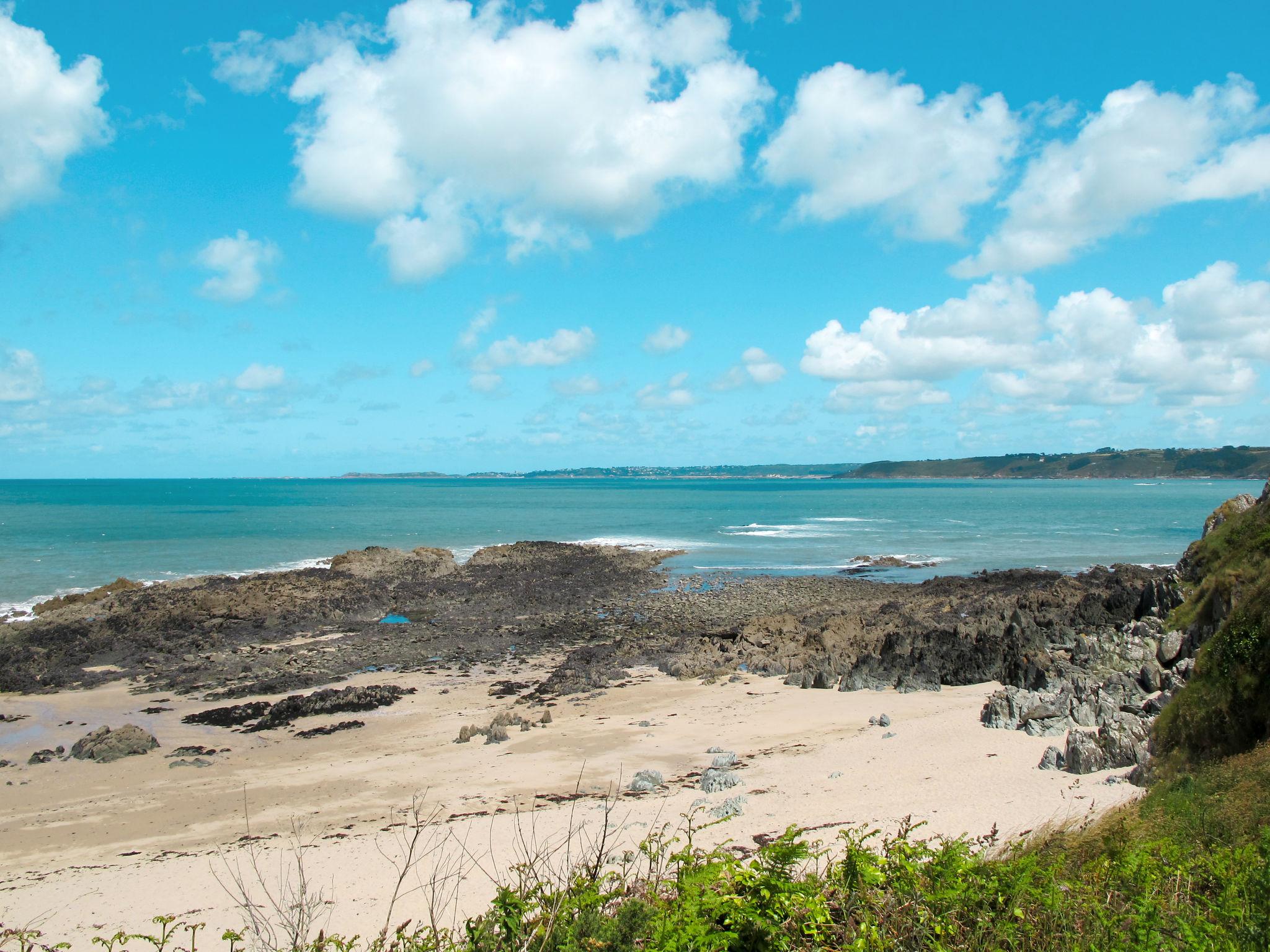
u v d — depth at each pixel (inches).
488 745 944.3
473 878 514.0
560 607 1952.5
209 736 1010.1
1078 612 1390.3
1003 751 767.1
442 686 1249.4
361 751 938.1
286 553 2883.9
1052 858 328.5
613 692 1197.1
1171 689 818.8
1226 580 923.4
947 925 237.1
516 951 250.4
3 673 1301.7
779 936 234.7
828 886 265.1
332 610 1814.7
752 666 1314.0
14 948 450.0
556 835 597.9
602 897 258.4
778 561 2765.7
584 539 3511.3
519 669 1369.3
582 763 856.9
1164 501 6688.0
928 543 3275.1
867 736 887.1
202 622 1659.7
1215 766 463.5
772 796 684.1
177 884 557.9
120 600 1819.6
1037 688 1021.8
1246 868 263.7
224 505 6146.7
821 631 1440.7
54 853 660.7
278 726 1051.3
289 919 317.4
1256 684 546.6
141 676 1328.7
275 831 688.4
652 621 1761.8
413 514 5108.3
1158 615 1167.6
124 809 764.6
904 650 1251.2
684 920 233.6
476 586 2191.2
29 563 2578.7
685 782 768.9
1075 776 657.0
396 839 624.7
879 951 228.2
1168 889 263.4
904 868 266.4
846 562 2736.2
